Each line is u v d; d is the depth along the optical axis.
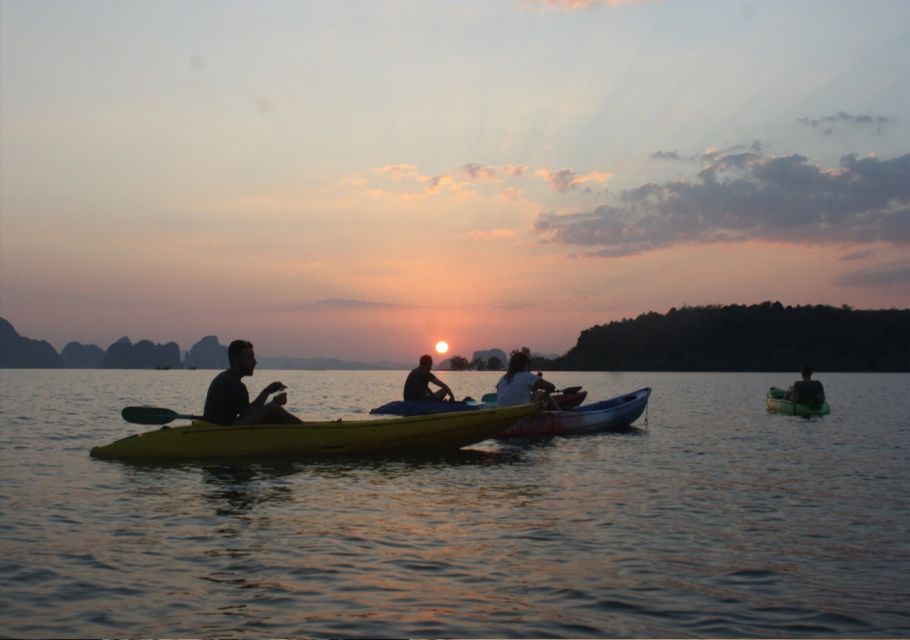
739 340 140.12
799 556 5.82
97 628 4.25
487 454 12.09
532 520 7.00
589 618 4.47
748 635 4.25
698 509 7.58
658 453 12.35
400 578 5.18
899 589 5.05
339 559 5.63
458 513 7.30
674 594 4.91
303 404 26.70
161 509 7.43
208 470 10.01
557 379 83.38
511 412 12.29
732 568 5.49
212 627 4.28
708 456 11.96
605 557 5.75
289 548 5.94
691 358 140.75
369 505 7.68
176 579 5.13
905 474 10.04
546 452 12.41
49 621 4.35
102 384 51.56
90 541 6.14
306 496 8.19
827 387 52.41
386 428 11.66
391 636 4.18
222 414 11.29
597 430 16.36
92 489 8.52
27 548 5.91
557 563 5.57
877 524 6.95
